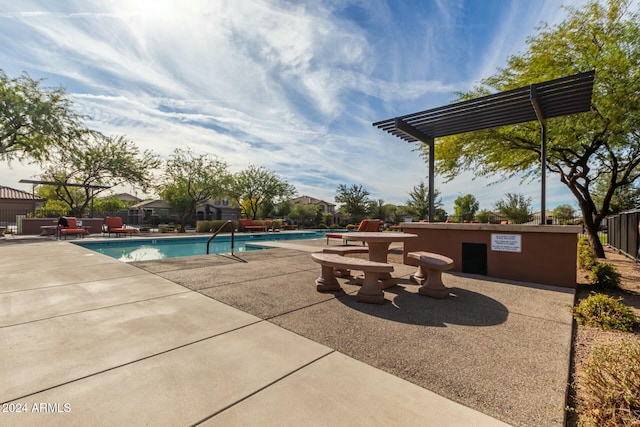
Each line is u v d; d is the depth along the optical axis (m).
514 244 5.41
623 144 8.78
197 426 1.53
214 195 26.80
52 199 25.45
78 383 1.91
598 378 1.80
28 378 1.96
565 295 4.32
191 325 2.96
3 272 5.36
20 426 1.50
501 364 2.27
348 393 1.86
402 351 2.47
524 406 1.76
